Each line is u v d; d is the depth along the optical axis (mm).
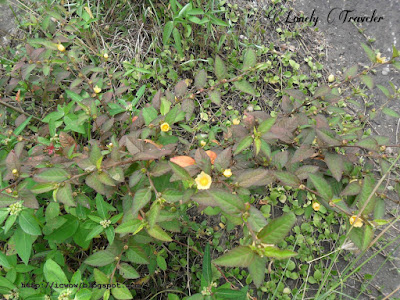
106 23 768
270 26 802
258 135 379
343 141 402
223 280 584
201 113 688
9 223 378
